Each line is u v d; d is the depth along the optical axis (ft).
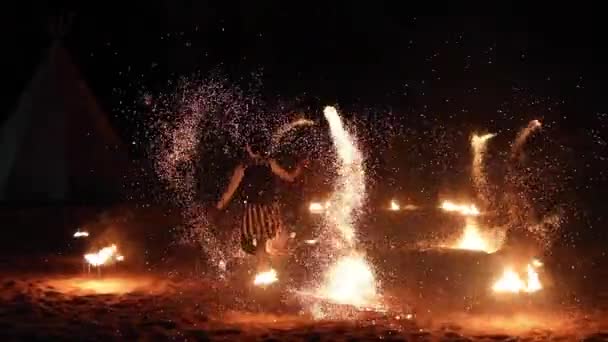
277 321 21.11
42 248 37.01
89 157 63.62
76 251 36.09
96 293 25.18
